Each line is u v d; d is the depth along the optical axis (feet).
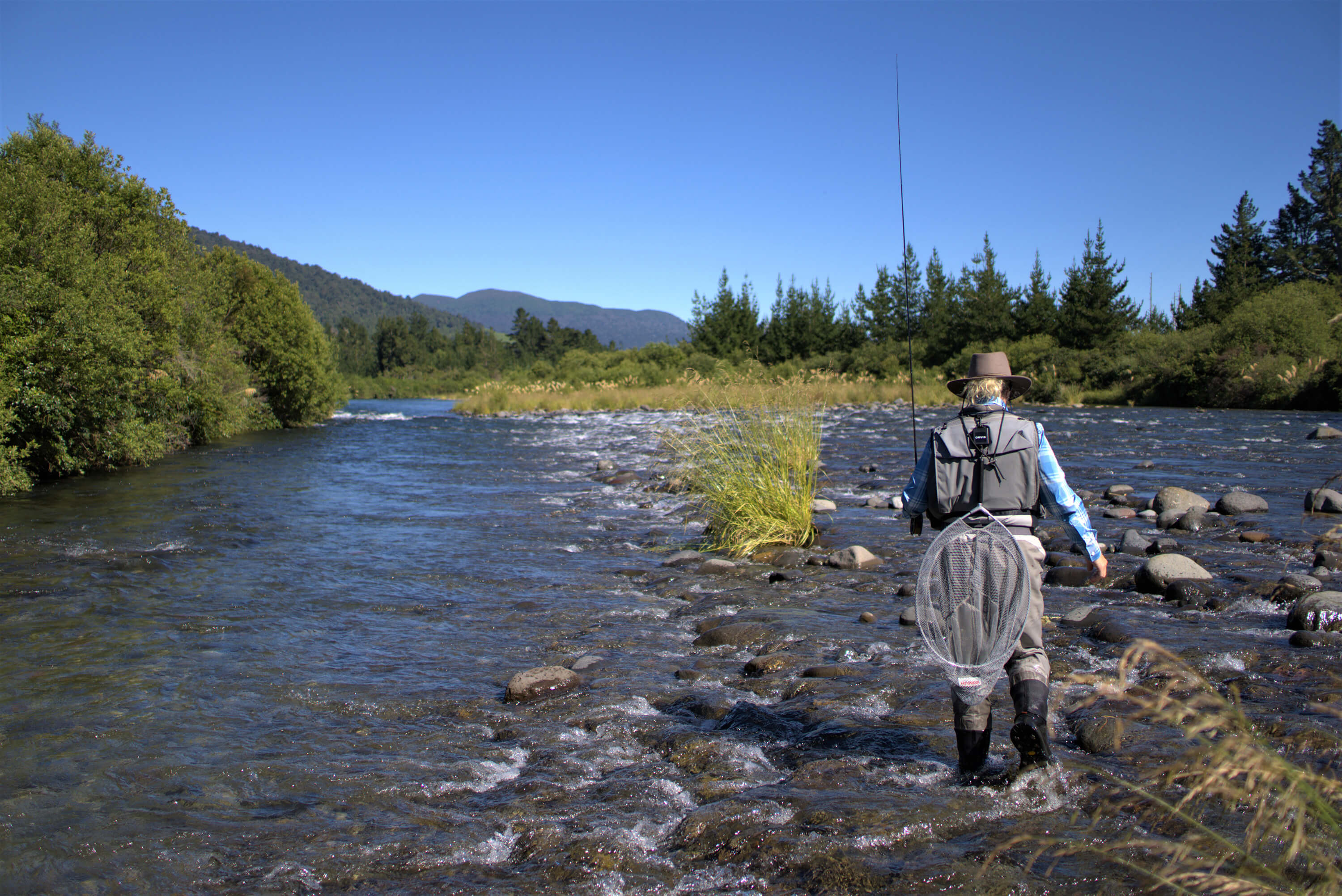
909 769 10.58
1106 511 30.01
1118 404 120.67
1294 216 214.28
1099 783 9.82
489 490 40.78
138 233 57.16
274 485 42.78
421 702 13.98
